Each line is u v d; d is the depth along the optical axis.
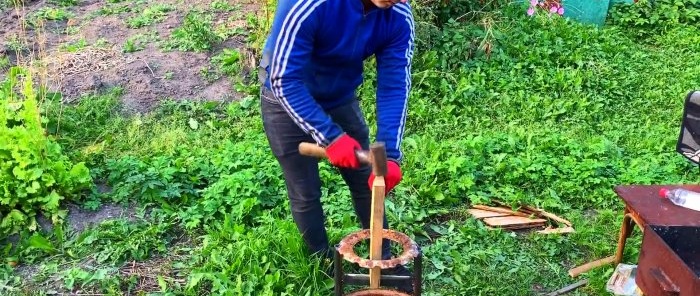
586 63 6.91
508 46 6.94
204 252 4.08
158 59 6.59
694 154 3.73
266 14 6.73
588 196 4.81
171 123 5.71
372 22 2.93
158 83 6.25
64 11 7.84
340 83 3.19
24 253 4.09
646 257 3.23
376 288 2.91
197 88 6.24
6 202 4.30
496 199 4.81
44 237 4.25
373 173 2.67
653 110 6.32
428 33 6.70
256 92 6.17
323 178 4.75
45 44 6.96
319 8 2.77
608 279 3.94
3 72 6.39
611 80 6.70
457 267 4.03
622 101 6.45
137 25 7.37
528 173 4.96
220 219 4.43
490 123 5.91
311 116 2.83
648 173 5.04
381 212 2.67
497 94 6.24
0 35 7.16
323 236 3.81
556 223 4.55
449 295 3.83
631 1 8.52
